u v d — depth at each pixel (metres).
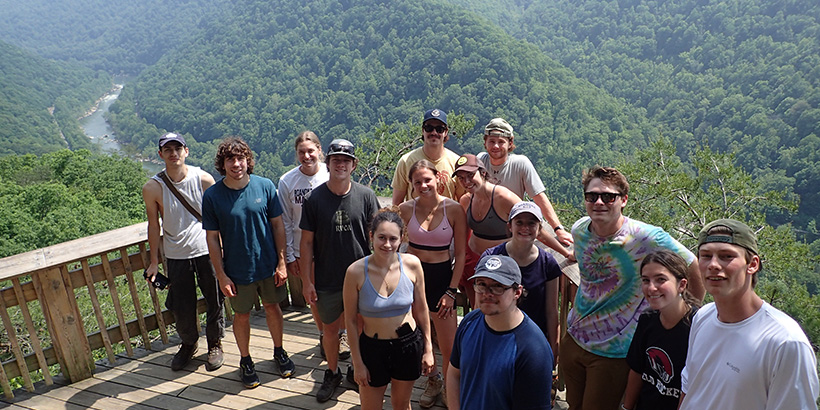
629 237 2.25
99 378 3.47
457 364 2.09
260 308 4.32
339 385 3.31
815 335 10.74
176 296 3.41
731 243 1.58
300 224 3.03
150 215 3.32
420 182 2.79
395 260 2.56
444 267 2.94
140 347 3.82
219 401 3.21
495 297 1.82
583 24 193.25
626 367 2.37
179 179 3.27
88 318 8.68
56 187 34.28
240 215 3.08
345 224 2.96
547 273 2.52
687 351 1.85
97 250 3.40
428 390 3.11
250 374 3.32
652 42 165.88
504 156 3.31
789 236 12.91
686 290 2.05
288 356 3.65
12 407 3.21
